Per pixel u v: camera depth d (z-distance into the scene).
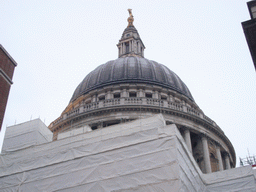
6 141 45.81
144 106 57.47
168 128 33.00
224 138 62.78
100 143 34.84
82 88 69.81
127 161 32.25
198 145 58.56
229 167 61.69
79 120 58.97
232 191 40.06
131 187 30.45
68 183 33.34
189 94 70.12
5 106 30.70
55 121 63.31
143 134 33.56
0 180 37.00
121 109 57.56
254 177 40.56
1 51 31.81
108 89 65.00
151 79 66.62
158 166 30.70
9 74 32.09
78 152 35.28
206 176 41.66
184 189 30.27
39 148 38.75
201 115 61.16
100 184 31.75
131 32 86.75
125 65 69.50
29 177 35.94
